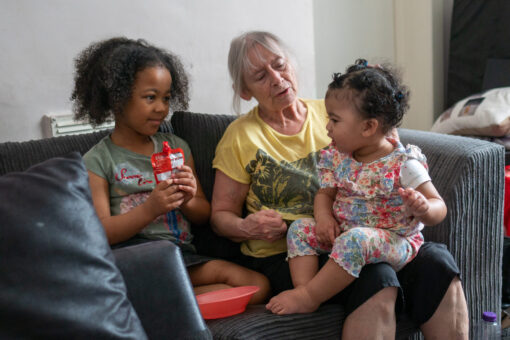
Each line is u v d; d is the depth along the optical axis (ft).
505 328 5.42
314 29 9.46
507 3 9.17
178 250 3.64
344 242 4.05
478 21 9.58
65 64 6.58
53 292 2.83
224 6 7.73
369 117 4.14
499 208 5.15
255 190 5.01
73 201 3.13
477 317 5.21
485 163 4.92
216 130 5.56
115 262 3.26
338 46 9.86
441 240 4.89
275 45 4.97
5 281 2.76
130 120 4.77
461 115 8.33
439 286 4.17
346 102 4.18
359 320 3.97
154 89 4.70
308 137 5.04
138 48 4.85
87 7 6.64
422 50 10.28
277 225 4.59
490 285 5.25
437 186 4.94
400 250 4.17
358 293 4.01
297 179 4.88
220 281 4.69
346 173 4.45
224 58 7.89
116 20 6.88
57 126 6.51
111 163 4.75
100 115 5.01
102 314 2.91
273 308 4.04
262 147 4.97
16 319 2.72
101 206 4.58
